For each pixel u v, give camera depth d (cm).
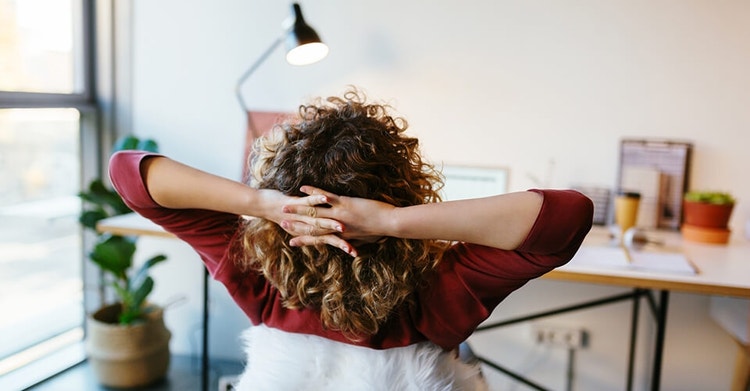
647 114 240
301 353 97
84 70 279
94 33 281
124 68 281
